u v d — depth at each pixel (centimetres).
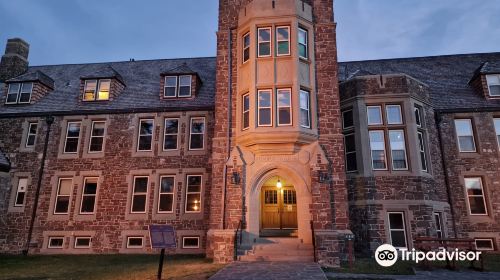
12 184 1664
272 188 1517
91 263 1234
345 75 1867
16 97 1861
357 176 1416
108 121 1730
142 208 1605
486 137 1585
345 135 1523
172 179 1639
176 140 1689
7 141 1738
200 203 1583
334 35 1381
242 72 1355
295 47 1302
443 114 1630
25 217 1609
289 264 1004
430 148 1505
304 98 1296
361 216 1369
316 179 1197
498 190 1514
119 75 1909
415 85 1523
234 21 1455
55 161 1686
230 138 1311
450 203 1503
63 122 1745
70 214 1605
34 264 1226
